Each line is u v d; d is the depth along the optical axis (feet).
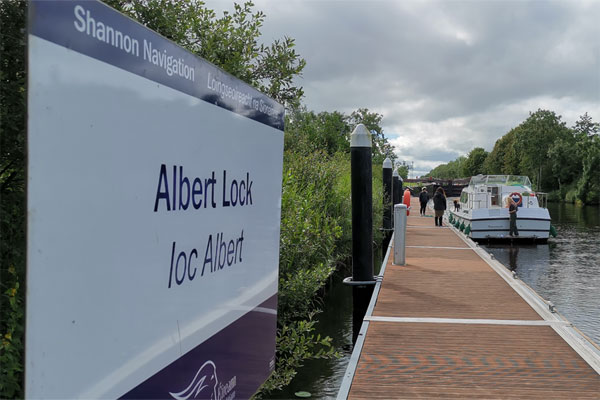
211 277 6.15
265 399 17.44
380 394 14.47
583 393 14.49
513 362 16.94
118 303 4.38
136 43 4.53
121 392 4.45
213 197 6.15
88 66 3.95
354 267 30.42
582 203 200.13
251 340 7.56
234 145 6.79
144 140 4.69
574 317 30.76
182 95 5.35
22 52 7.20
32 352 3.51
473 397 14.26
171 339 5.24
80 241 3.91
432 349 18.28
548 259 53.31
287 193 22.16
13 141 7.14
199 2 14.37
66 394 3.83
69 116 3.77
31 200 3.45
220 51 14.33
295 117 33.63
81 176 3.91
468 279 31.73
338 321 27.17
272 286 8.59
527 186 69.00
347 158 55.77
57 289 3.70
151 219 4.83
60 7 3.65
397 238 37.29
